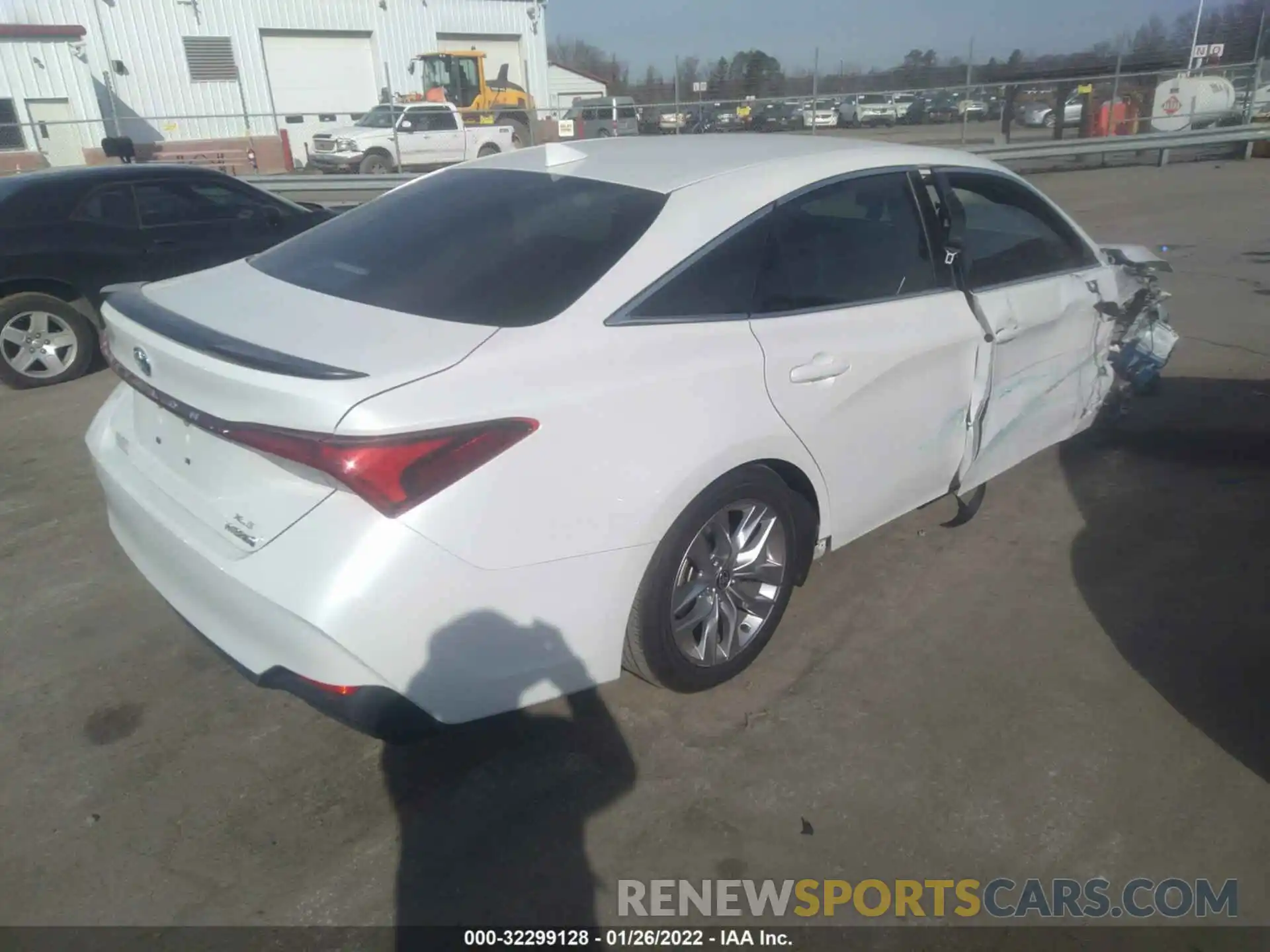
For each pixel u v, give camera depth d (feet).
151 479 9.16
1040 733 9.83
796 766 9.39
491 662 8.07
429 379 7.64
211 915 7.82
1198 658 11.00
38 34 79.30
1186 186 53.47
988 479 13.25
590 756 9.52
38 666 10.97
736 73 70.79
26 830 8.64
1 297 21.08
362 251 10.20
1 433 18.54
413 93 99.66
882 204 11.32
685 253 9.30
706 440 9.00
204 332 8.51
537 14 117.70
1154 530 13.93
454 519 7.58
